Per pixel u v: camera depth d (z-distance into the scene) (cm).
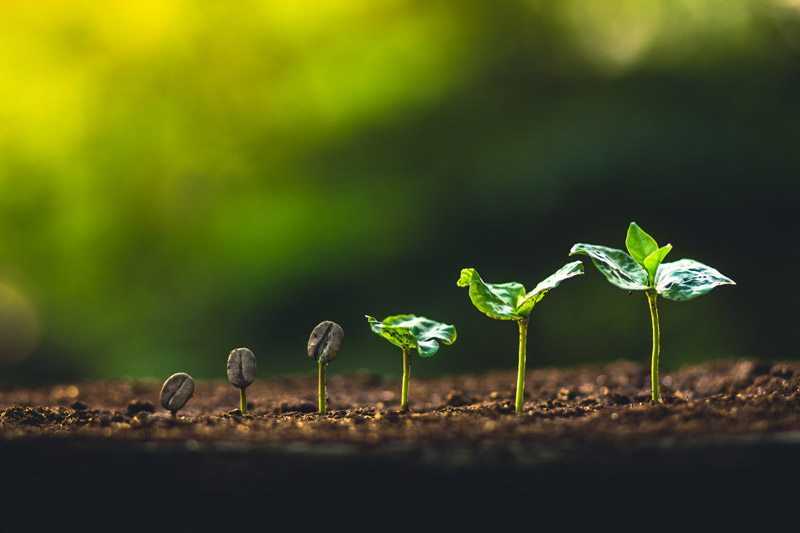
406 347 67
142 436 59
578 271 63
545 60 158
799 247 138
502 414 64
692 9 154
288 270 158
